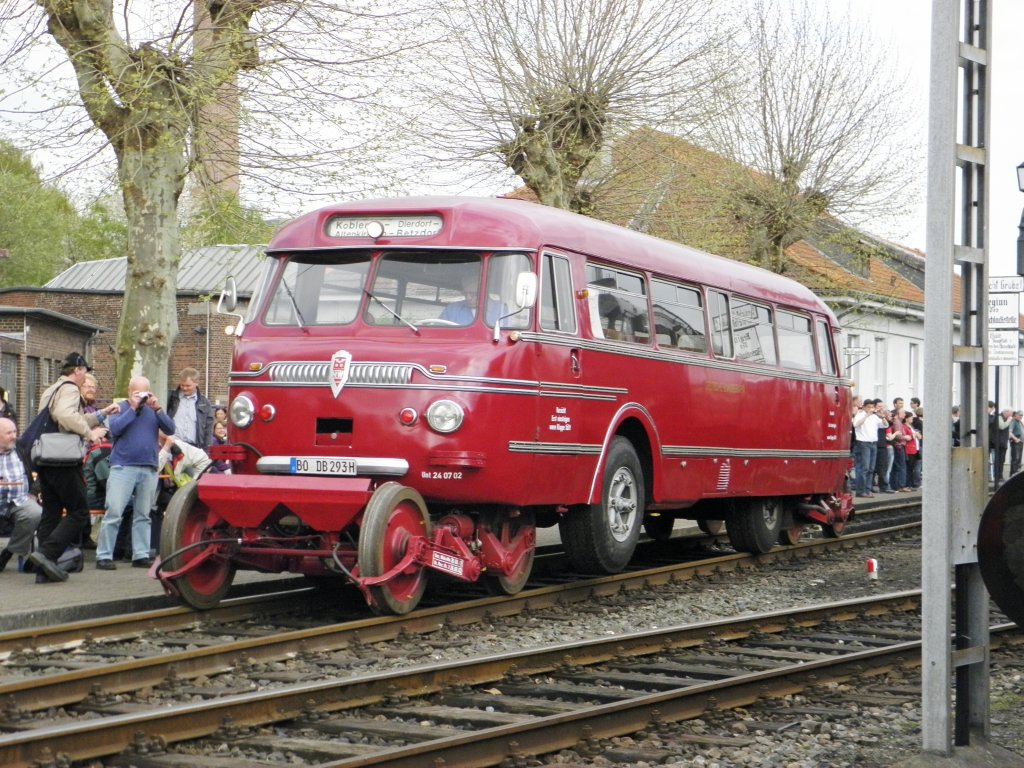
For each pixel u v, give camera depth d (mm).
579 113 27156
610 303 13500
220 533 11672
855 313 42938
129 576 13609
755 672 9453
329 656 9703
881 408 31906
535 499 12125
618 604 13188
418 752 6418
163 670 8539
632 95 27453
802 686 8906
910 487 34625
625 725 7555
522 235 12125
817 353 19250
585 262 13062
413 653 9891
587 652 9586
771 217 35562
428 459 11430
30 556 12867
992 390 56844
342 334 12070
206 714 7109
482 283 11930
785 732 7789
